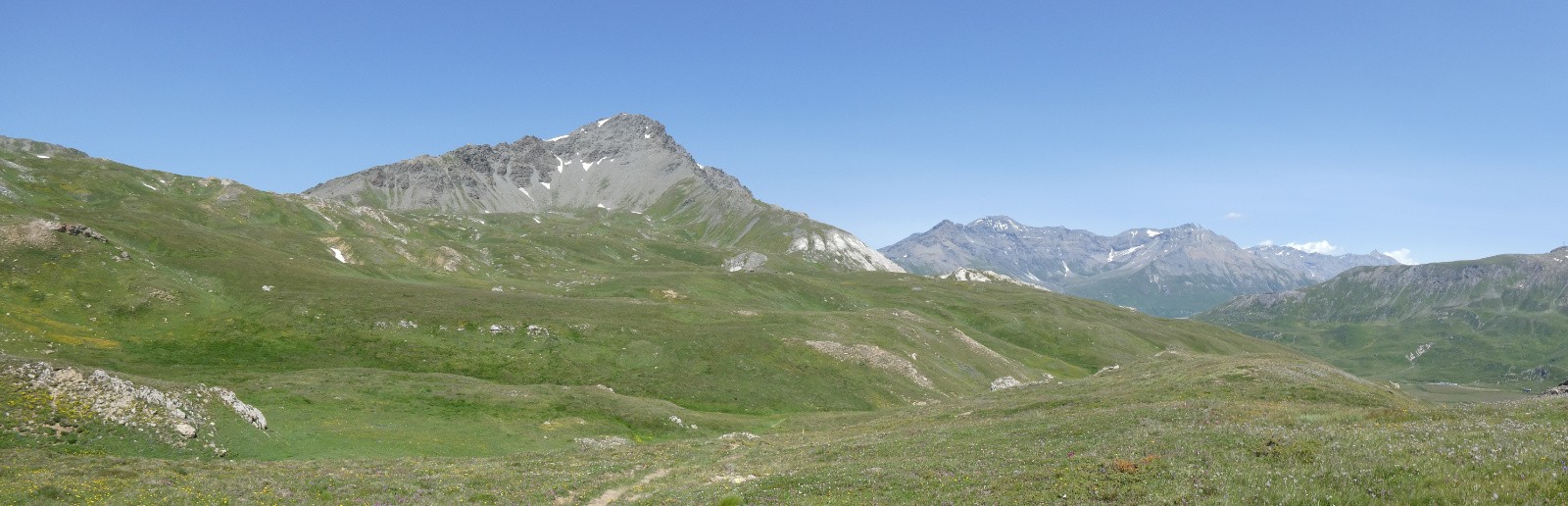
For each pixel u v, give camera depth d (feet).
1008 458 121.49
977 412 230.27
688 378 341.62
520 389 270.87
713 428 266.36
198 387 183.52
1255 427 121.80
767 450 172.96
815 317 469.16
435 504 111.96
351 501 111.75
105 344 295.69
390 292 421.59
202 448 161.38
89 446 148.56
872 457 146.20
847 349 396.37
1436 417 123.75
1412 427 106.52
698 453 172.14
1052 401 227.81
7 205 477.36
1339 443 94.63
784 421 287.28
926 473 112.98
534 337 367.86
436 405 240.53
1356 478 79.30
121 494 103.60
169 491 107.04
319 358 320.70
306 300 379.35
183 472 126.62
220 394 185.37
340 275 506.89
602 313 427.74
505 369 334.85
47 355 265.95
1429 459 80.74
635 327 399.24
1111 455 107.96
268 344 325.62
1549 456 75.72
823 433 220.23
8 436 143.02
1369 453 87.04
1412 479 76.18
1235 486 81.10
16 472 112.06
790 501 103.14
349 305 377.91
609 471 146.51
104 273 359.66
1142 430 140.97
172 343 313.32
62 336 290.15
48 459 124.98
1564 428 94.32
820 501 100.83
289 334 338.13
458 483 128.57
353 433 198.29
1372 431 103.35
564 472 144.97
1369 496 73.87
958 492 96.89
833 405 333.83
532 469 148.15
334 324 355.36
